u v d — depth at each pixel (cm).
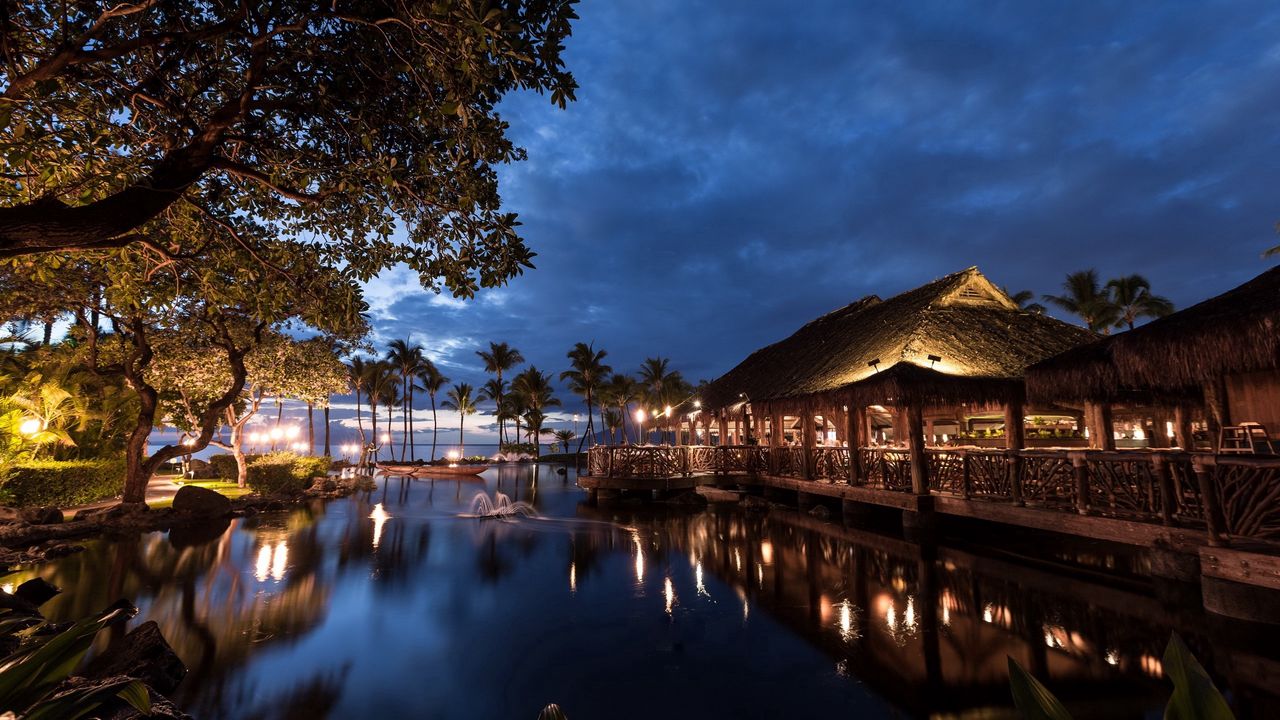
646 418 3303
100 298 1357
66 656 184
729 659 585
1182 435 1119
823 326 2494
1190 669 125
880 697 500
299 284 620
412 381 5806
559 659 588
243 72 535
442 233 530
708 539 1277
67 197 474
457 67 387
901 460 1334
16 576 899
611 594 829
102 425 1881
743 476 2047
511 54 365
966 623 683
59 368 1667
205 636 652
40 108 410
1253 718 448
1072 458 898
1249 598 596
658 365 5675
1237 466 646
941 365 1380
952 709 477
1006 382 1273
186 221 585
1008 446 1295
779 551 1127
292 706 487
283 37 472
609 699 500
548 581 906
